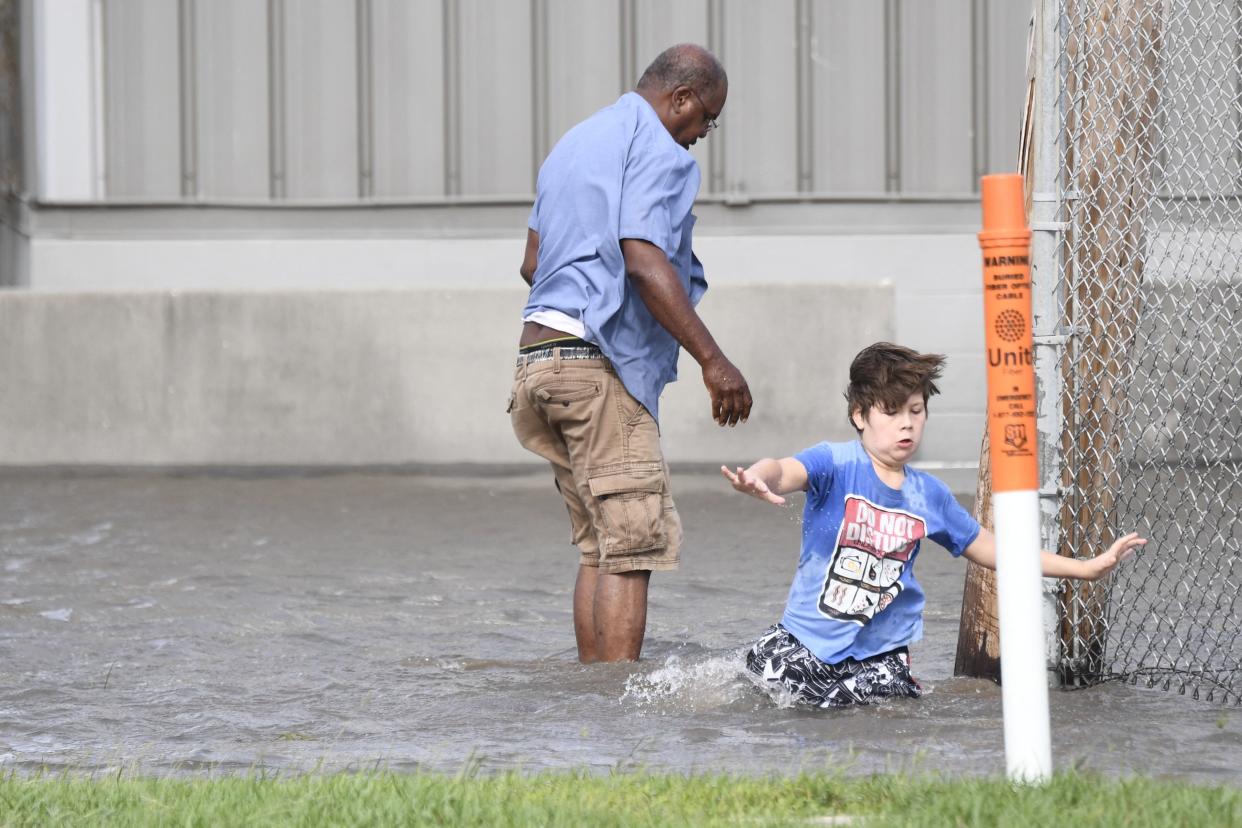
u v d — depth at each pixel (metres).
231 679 21.25
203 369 53.03
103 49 57.09
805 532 19.20
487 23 56.34
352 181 57.06
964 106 55.31
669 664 21.28
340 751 16.89
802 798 13.48
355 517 40.91
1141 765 15.80
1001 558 13.62
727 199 55.72
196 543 36.28
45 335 53.09
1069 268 20.39
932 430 55.59
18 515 41.44
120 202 57.16
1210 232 27.34
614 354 21.22
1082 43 20.34
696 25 55.62
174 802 13.57
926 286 55.53
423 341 52.78
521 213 56.59
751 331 51.75
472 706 19.12
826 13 55.41
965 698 19.22
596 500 21.41
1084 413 20.45
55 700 19.92
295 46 56.88
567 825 12.46
